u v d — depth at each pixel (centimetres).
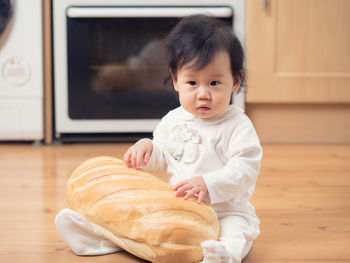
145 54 192
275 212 111
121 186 81
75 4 191
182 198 80
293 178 144
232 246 79
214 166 89
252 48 195
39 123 198
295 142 206
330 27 195
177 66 87
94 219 82
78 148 192
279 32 195
